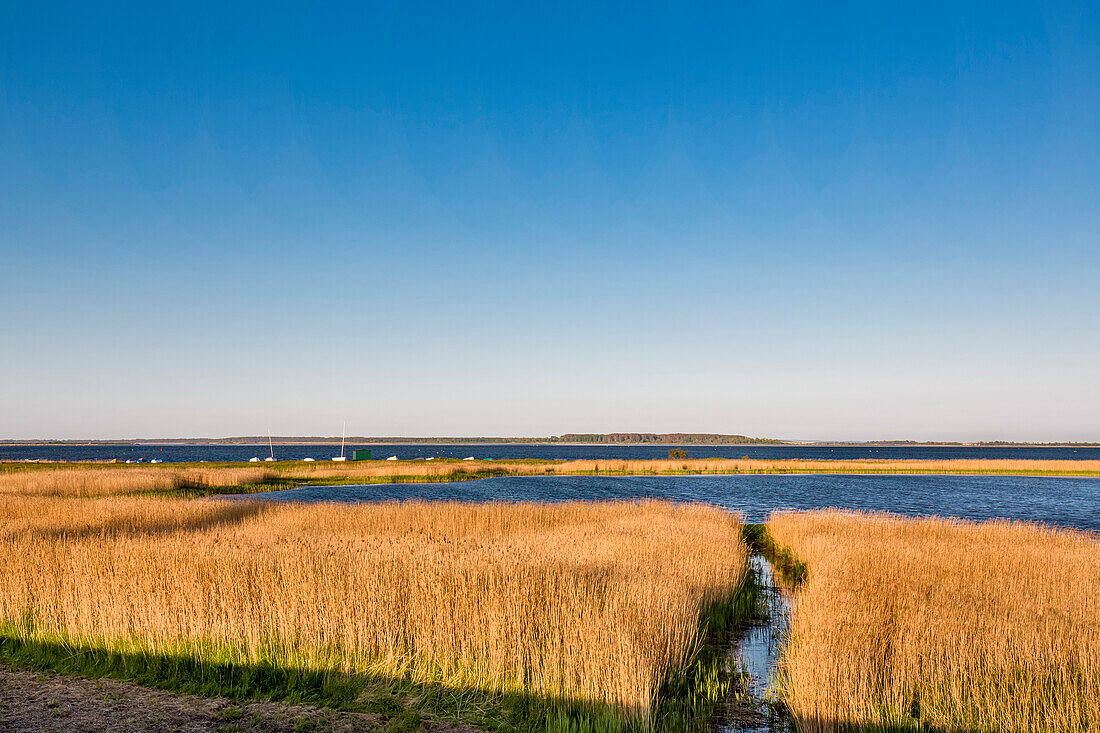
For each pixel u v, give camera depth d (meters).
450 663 8.77
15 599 10.48
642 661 8.06
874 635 9.21
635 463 81.69
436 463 73.69
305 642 9.13
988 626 9.46
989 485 63.16
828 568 14.03
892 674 8.13
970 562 15.08
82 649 9.43
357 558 11.93
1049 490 57.75
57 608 10.30
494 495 46.34
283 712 7.57
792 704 8.24
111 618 9.54
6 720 7.22
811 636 8.95
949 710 7.68
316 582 10.35
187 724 7.19
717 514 26.83
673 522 21.95
